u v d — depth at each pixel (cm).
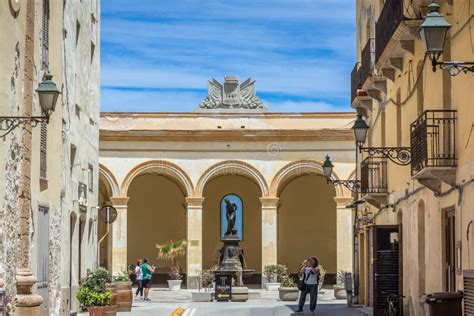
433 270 1998
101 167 4609
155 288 4750
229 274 3766
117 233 4581
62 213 2464
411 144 2008
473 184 1638
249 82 4766
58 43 2347
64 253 2502
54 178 2345
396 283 2464
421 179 1923
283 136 4638
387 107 2650
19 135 1877
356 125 2298
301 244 5188
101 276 2639
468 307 1479
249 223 5188
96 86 3266
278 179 4650
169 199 5212
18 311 1853
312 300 2966
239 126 4712
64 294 2495
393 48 2245
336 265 5075
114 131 4597
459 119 1759
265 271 4578
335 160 4634
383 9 2308
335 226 5178
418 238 2184
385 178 2683
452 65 1394
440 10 1891
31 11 1955
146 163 4634
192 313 2942
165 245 4666
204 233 5172
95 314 2447
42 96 1686
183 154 4650
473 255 1630
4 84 1738
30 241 1967
